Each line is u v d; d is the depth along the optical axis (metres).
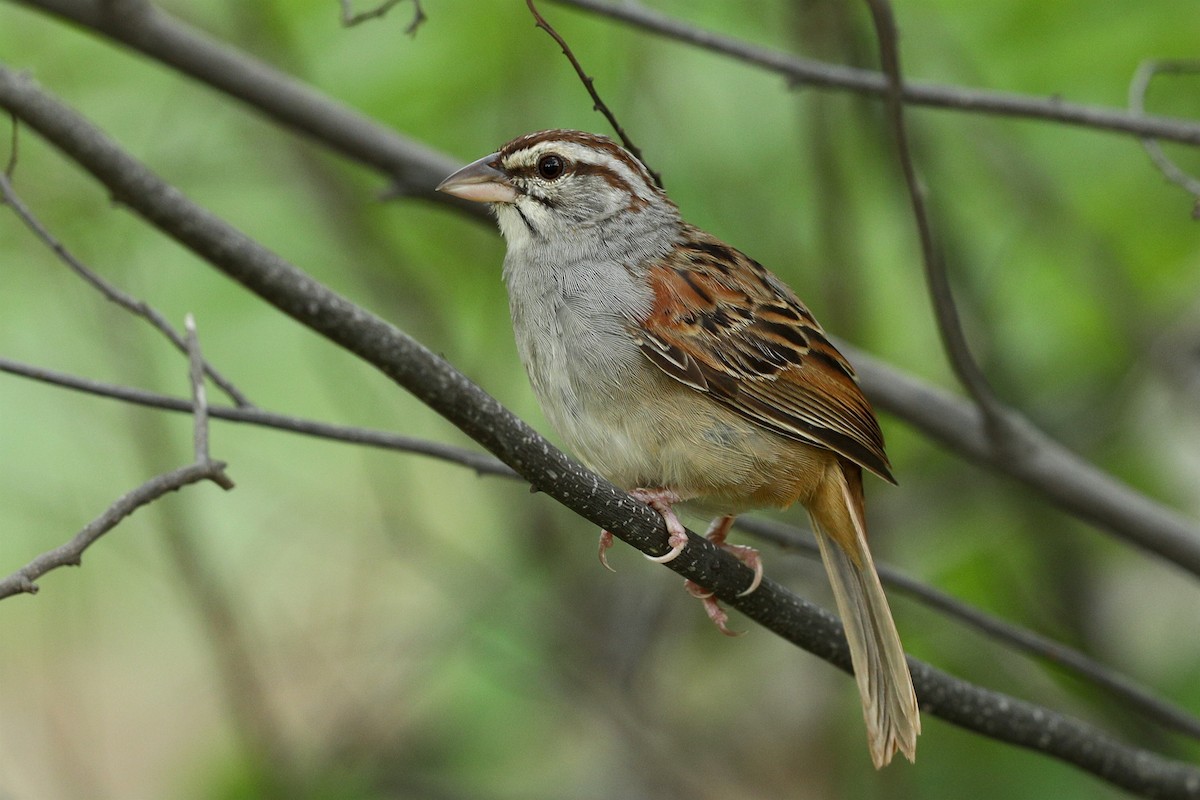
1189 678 11.19
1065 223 11.56
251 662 11.99
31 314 12.42
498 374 12.44
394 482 12.76
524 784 12.11
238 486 13.20
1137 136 8.46
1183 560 9.41
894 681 7.40
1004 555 12.02
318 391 13.04
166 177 11.92
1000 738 8.08
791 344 8.02
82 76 11.64
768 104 11.84
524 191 8.20
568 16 11.26
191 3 11.91
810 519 8.12
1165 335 11.66
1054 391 12.35
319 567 13.46
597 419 7.91
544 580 12.54
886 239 12.28
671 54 11.74
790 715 12.54
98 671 14.13
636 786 11.94
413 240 12.32
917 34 11.34
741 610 7.36
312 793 11.51
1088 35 10.95
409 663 12.45
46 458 12.70
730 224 11.79
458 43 11.16
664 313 7.87
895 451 12.52
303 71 11.48
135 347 11.97
